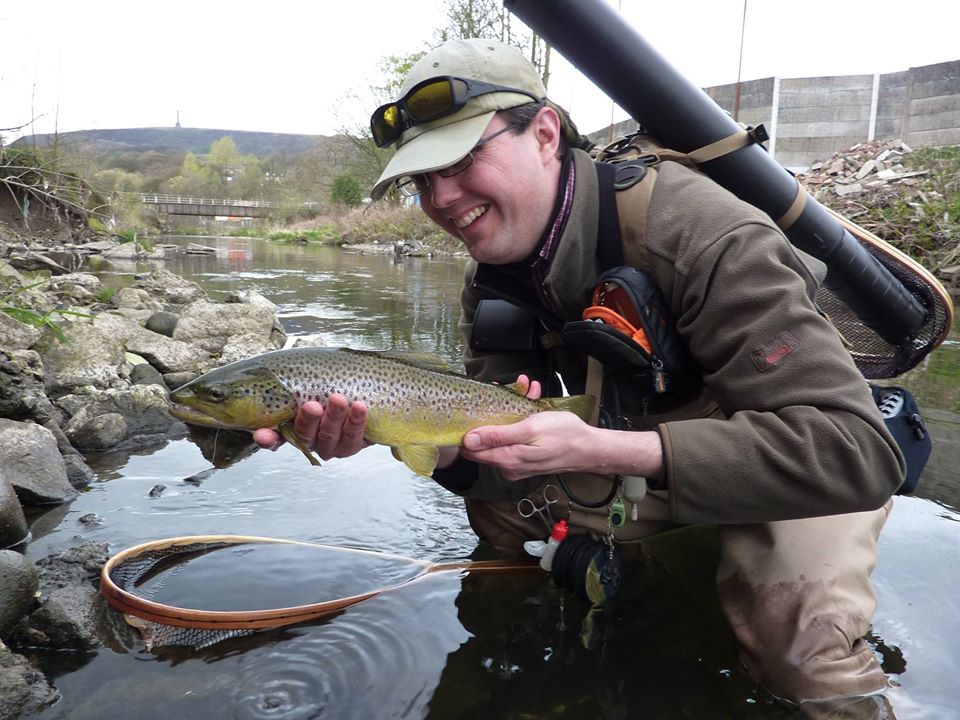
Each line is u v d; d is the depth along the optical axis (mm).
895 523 1077
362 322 2941
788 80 6348
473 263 1026
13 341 1644
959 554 980
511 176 765
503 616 836
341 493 1194
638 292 730
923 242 3752
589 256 795
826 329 677
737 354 683
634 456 691
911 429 827
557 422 703
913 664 735
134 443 1435
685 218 733
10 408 1316
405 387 754
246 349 2047
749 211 725
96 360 1709
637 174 789
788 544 746
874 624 807
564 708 674
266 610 790
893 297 1027
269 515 1100
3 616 741
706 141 900
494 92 757
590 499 922
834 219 991
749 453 657
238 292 2834
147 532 1023
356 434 723
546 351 969
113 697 660
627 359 756
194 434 1505
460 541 1038
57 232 6062
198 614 769
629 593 898
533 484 930
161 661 720
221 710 648
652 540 1049
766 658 711
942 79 5371
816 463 641
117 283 3715
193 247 8602
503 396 803
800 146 6375
